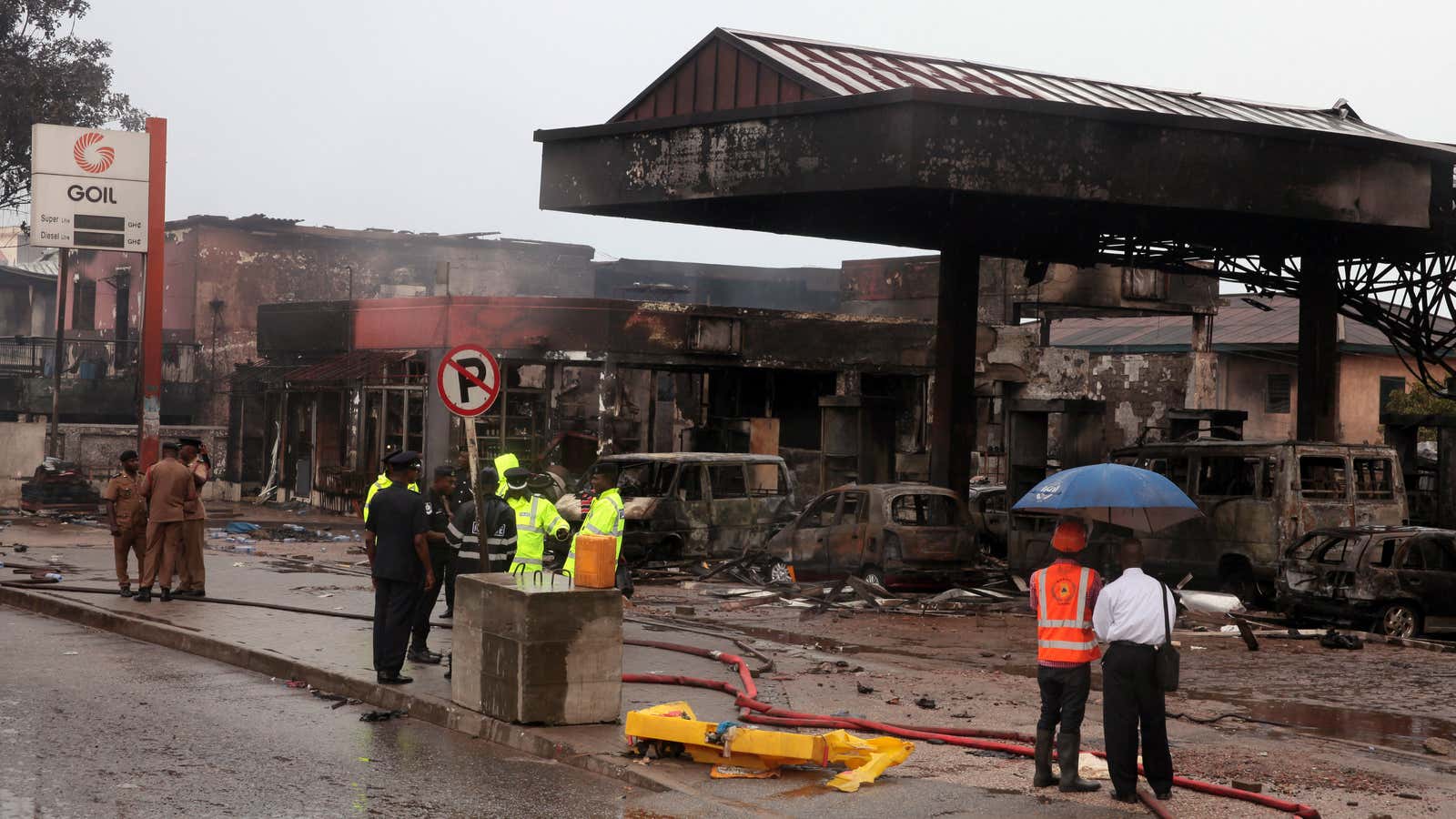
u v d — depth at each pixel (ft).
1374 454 63.57
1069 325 179.22
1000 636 52.44
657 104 69.31
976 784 27.09
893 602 60.85
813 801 25.67
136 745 29.99
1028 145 58.03
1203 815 24.76
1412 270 85.05
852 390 116.57
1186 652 49.21
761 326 113.29
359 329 119.14
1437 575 56.03
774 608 59.93
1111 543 67.46
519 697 31.09
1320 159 62.95
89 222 94.89
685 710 29.91
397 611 36.50
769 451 114.52
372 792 26.50
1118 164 59.57
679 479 75.56
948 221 76.69
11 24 158.61
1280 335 147.23
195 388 149.69
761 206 76.64
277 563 70.74
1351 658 48.06
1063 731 26.61
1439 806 26.17
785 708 34.14
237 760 28.89
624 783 27.48
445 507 44.60
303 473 122.31
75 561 68.90
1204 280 130.41
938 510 66.85
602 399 108.78
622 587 61.98
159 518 53.01
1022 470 75.72
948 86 65.51
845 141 58.85
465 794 26.43
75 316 174.29
